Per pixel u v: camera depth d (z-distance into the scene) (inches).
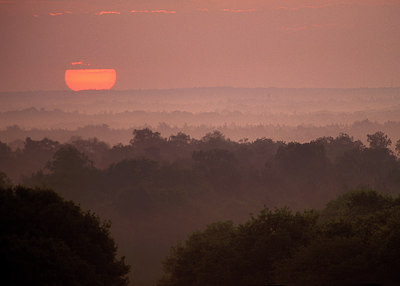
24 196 6481.3
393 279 5812.0
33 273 5359.3
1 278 5374.0
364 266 5851.4
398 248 6077.8
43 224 6127.0
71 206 6747.1
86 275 5748.0
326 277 5890.8
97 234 6683.1
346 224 6924.2
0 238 5536.4
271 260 6727.4
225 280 6766.7
